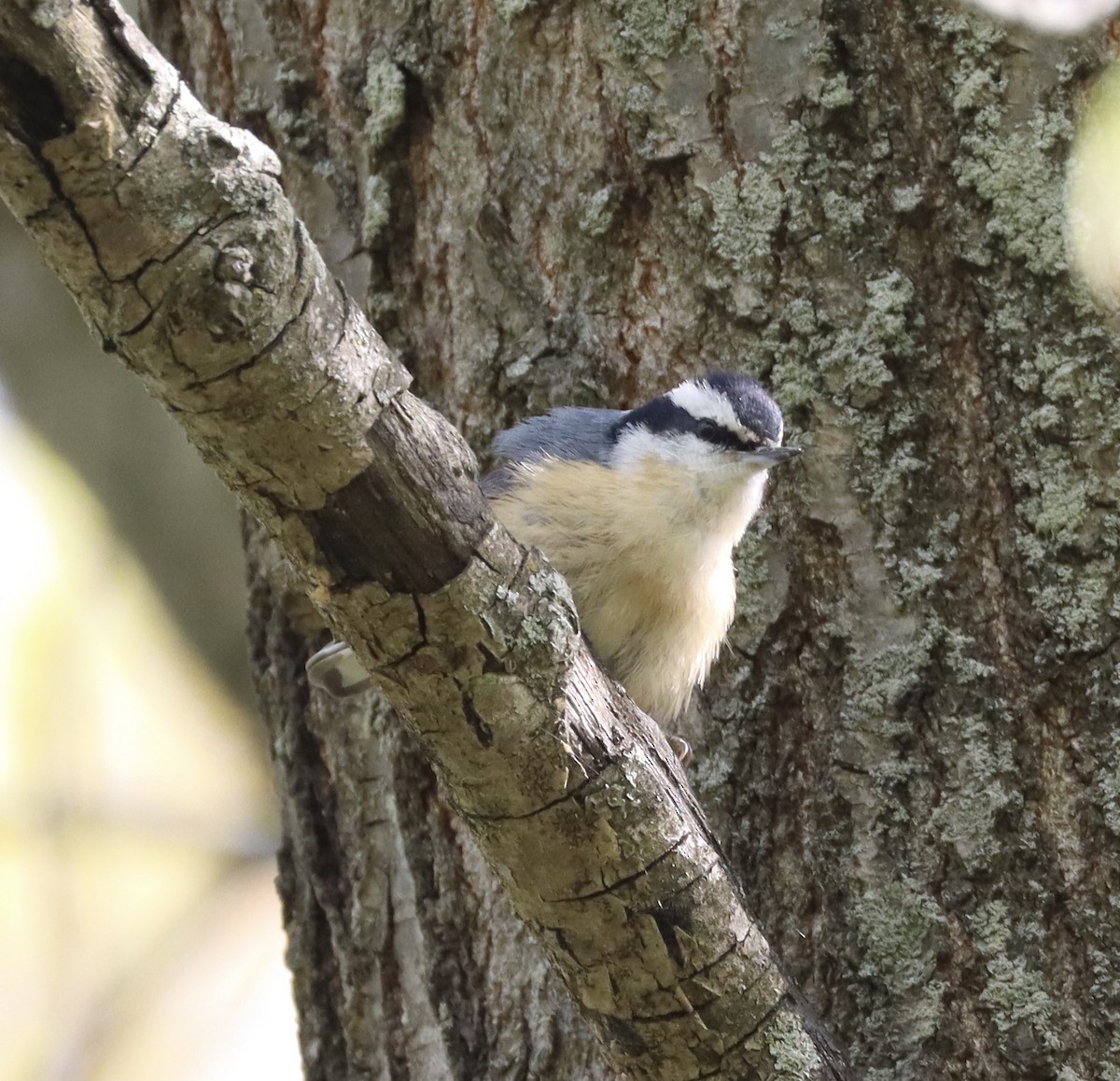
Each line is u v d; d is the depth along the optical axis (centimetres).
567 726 444
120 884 1197
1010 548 571
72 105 333
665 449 633
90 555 1177
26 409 1139
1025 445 571
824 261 595
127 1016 1163
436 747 448
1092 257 564
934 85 586
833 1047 491
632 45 614
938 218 585
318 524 408
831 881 576
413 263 664
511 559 432
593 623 660
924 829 568
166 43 730
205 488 1148
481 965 644
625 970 470
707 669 623
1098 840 554
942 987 559
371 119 658
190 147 352
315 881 695
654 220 621
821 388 593
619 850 454
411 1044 662
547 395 640
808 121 597
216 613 1183
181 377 374
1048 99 573
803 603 598
